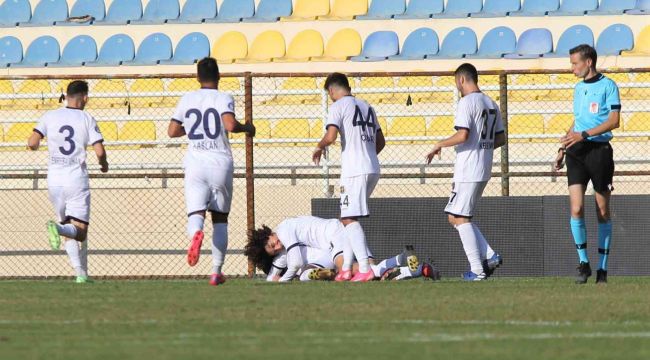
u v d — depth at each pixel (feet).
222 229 117.80
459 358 61.62
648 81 213.66
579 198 119.14
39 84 232.12
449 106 212.43
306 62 228.84
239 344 68.64
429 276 127.95
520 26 233.14
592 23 231.50
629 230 153.89
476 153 125.39
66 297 105.50
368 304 94.07
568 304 93.09
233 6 247.50
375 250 156.46
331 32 238.48
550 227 154.20
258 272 162.09
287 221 134.00
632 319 82.28
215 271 119.85
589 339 70.44
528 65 224.33
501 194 174.40
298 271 133.90
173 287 118.21
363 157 124.26
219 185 113.60
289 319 83.30
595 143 117.91
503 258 155.22
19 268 181.47
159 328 78.13
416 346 67.05
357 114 124.26
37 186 202.18
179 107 113.50
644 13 231.30
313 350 65.46
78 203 127.03
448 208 127.44
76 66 238.27
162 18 248.11
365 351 64.90
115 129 215.51
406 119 212.43
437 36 233.14
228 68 230.07
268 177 159.12
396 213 156.04
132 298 103.35
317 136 211.61
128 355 63.72
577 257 153.58
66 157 126.52
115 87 225.35
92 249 180.34
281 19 241.35
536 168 196.75
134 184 202.90
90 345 68.80
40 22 249.55
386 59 228.02
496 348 66.03
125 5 249.96
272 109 216.13
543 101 209.97
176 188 180.65
